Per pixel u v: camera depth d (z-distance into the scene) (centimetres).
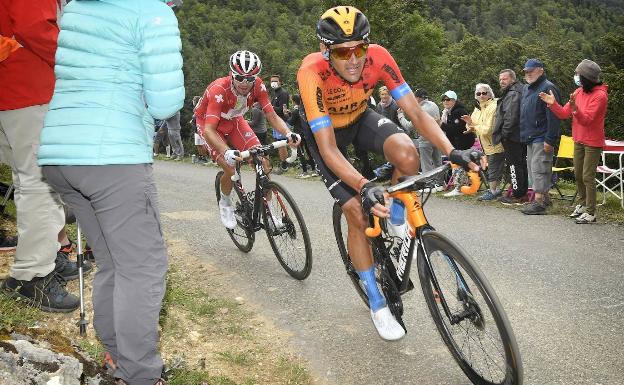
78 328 280
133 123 200
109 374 220
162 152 1697
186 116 3694
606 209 614
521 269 418
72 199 211
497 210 639
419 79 2786
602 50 3078
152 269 201
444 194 748
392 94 302
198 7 15362
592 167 548
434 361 288
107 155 191
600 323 318
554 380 259
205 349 303
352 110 314
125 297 197
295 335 326
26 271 281
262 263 465
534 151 603
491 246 483
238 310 363
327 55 280
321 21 278
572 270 411
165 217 636
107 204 195
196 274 436
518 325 320
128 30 196
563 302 351
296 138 414
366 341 314
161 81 196
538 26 9038
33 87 273
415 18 2612
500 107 663
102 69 195
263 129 1090
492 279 399
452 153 255
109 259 220
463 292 240
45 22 240
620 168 635
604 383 255
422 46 2673
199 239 540
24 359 187
